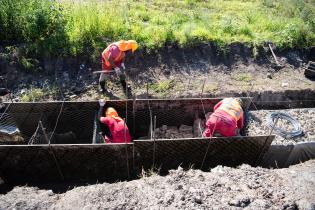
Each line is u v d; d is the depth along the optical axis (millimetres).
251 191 4934
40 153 5367
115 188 5012
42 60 7867
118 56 6922
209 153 5859
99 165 5746
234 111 5953
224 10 10883
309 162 5941
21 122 6473
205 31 8945
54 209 4598
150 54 8359
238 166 5781
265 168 5824
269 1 11617
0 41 8023
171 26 9133
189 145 5629
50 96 7398
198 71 8445
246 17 10453
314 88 8367
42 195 4883
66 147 5301
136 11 9797
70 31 8227
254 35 9469
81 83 7734
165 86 7898
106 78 7816
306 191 5039
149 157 5766
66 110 6434
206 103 6797
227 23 9555
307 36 9641
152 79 8047
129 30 8727
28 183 5844
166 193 4816
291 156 6254
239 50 9023
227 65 8742
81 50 8016
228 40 9023
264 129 6727
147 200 4762
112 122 6016
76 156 5500
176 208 4547
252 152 5992
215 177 5215
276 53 9289
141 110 6684
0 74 7570
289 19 10516
